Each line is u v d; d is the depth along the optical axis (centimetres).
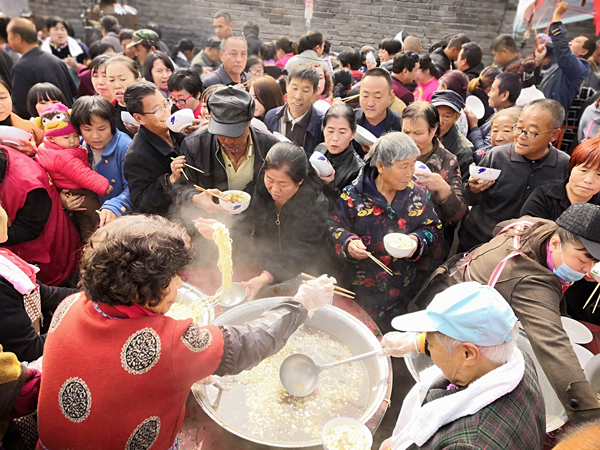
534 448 92
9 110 244
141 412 93
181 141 236
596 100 344
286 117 288
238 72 411
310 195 198
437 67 495
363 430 120
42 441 98
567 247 131
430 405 97
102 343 92
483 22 809
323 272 222
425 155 243
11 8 648
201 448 117
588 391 112
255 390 138
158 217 103
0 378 101
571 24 630
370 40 844
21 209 205
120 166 237
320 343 158
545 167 227
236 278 192
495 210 237
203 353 98
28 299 137
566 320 166
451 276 171
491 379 92
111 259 88
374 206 204
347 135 228
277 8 830
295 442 121
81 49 541
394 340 137
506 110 268
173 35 832
